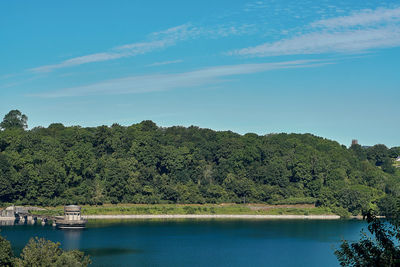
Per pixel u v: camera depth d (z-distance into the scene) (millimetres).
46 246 94562
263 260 164750
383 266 50406
